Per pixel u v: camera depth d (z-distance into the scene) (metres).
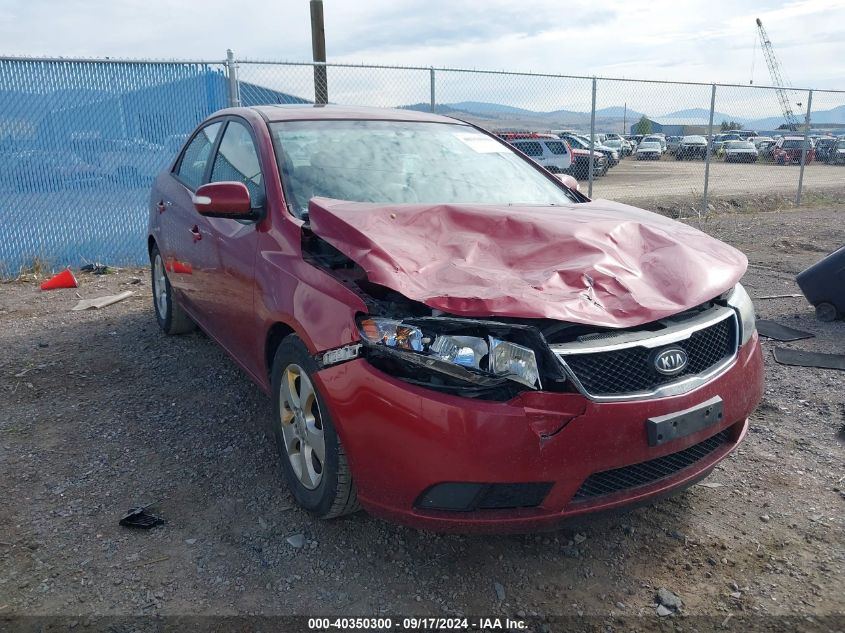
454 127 4.36
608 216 3.21
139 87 8.13
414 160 3.84
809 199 15.97
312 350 2.70
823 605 2.51
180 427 3.87
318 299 2.76
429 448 2.36
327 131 3.87
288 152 3.61
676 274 2.71
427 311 2.53
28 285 7.35
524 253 2.77
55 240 8.02
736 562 2.75
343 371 2.55
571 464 2.38
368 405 2.47
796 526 2.98
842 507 3.12
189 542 2.84
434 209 3.03
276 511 3.07
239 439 3.73
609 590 2.60
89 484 3.27
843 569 2.71
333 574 2.66
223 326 3.89
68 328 5.70
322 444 2.79
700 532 2.95
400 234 2.81
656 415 2.47
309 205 3.02
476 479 2.34
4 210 7.74
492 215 3.00
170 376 4.61
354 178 3.56
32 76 7.66
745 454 3.61
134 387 4.43
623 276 2.62
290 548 2.81
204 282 4.09
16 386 4.43
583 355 2.41
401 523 2.53
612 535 2.93
